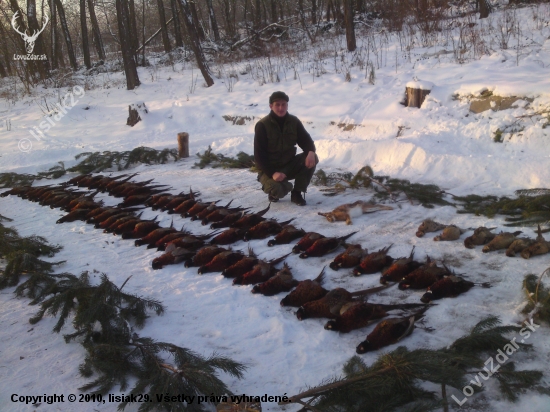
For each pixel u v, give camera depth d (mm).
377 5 23391
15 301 4707
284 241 5574
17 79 28391
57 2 28156
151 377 3113
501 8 16750
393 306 3775
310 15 29734
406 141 8164
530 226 5324
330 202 6957
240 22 34938
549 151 7047
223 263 4938
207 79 17562
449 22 16547
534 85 7992
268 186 6773
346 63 14938
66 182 9469
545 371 3064
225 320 4043
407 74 11672
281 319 3947
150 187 8195
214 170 9562
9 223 7234
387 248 4828
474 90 8789
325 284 4527
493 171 6934
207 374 2967
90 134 14375
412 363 2775
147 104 16891
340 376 3176
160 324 4062
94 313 3742
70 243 6156
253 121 12547
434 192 6535
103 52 32250
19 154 11523
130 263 5383
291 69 16359
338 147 8977
